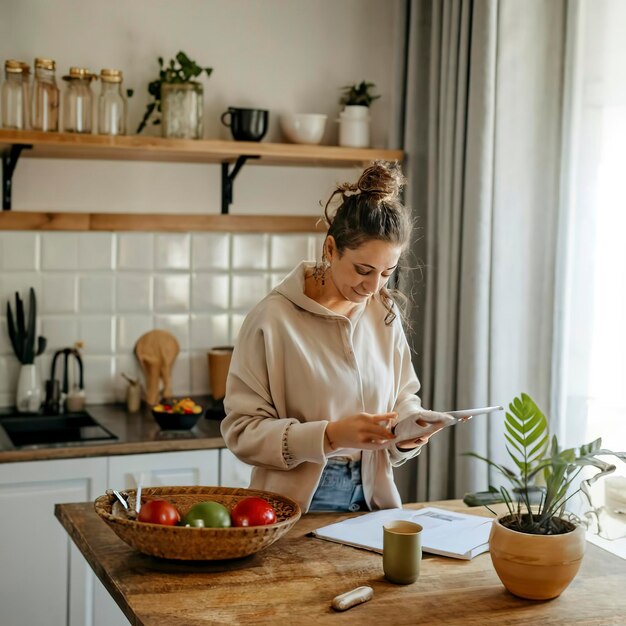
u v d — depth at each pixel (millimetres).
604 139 2906
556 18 3059
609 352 2902
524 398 1752
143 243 3748
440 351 3398
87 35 3598
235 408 2146
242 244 3887
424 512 2199
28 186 3600
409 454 2195
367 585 1767
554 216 3074
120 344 3756
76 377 3707
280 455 2018
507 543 1714
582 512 2930
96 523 2061
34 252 3605
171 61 3525
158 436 3266
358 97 3846
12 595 3094
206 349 3877
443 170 3447
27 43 3525
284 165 3926
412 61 3676
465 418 1930
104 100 3387
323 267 2188
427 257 3568
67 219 3637
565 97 3014
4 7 3488
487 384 3244
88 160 3668
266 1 3828
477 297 3229
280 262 3951
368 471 2217
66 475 3109
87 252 3678
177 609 1625
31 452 3057
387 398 2266
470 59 3279
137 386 3652
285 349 2133
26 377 3545
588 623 1626
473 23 3227
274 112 3879
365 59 3979
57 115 3385
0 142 3201
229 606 1644
